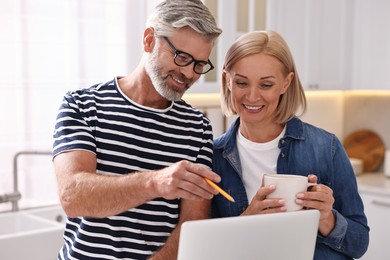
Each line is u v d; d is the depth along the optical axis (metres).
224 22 3.39
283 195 1.50
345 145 4.58
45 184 3.02
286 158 1.78
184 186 1.40
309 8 3.90
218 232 1.23
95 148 1.73
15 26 2.85
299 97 1.78
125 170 1.75
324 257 1.74
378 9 4.06
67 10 2.98
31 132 2.94
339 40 4.12
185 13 1.63
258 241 1.29
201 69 1.69
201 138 1.85
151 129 1.78
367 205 3.86
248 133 1.79
